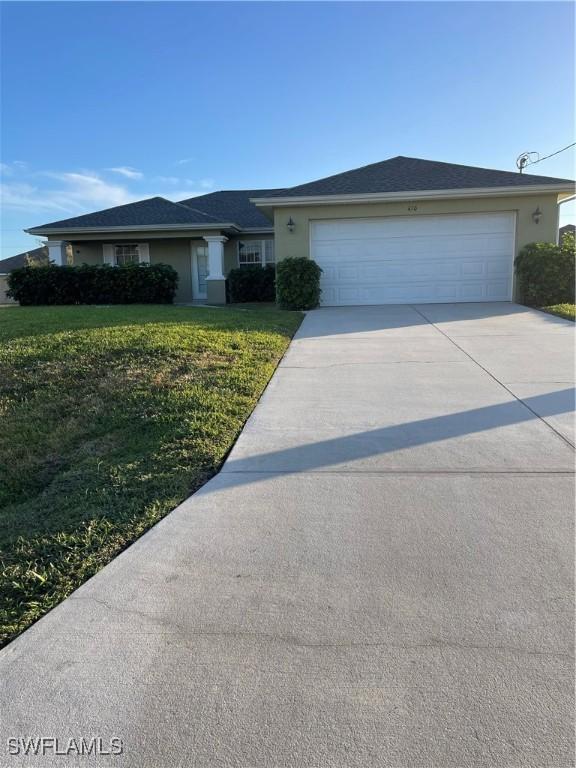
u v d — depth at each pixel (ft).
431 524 12.03
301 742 7.13
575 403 19.63
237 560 10.94
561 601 9.57
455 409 19.42
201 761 6.93
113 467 15.49
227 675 8.18
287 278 46.88
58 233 63.87
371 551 11.11
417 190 46.62
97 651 8.70
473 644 8.67
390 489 13.64
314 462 15.30
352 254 48.85
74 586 10.37
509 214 47.14
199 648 8.71
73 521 12.72
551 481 13.84
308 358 27.63
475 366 25.27
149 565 10.85
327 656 8.50
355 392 21.76
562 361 25.71
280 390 22.22
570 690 7.79
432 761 6.85
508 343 29.96
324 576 10.38
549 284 43.98
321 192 48.19
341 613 9.41
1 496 15.42
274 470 14.85
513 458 15.23
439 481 13.98
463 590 9.90
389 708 7.57
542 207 46.60
